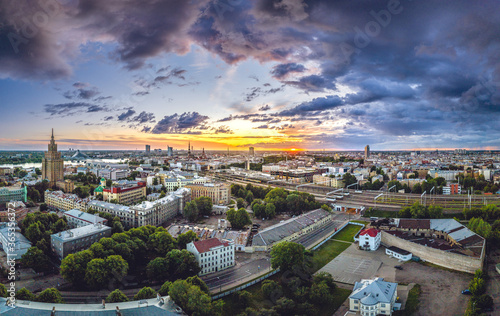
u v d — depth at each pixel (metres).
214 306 188.12
